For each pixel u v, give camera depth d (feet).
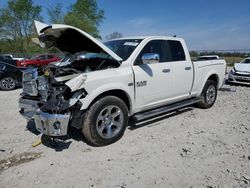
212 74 20.84
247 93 29.55
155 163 11.53
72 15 132.36
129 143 13.78
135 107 14.87
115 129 13.93
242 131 15.48
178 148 13.08
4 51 155.43
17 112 20.81
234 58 99.76
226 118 18.37
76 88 11.91
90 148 13.20
